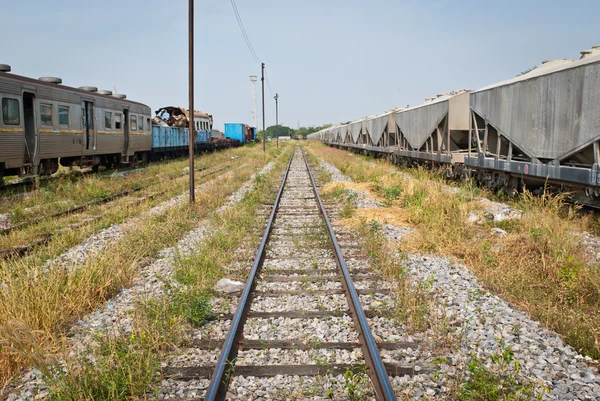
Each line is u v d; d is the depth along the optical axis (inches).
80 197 590.2
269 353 185.6
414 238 356.8
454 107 695.7
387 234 391.2
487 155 602.2
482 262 299.1
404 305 221.1
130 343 188.2
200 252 324.5
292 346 187.9
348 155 1508.4
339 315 221.0
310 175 916.0
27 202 541.3
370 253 321.7
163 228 402.6
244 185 780.6
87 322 220.8
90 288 248.1
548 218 368.2
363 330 189.3
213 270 285.7
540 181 491.2
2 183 616.1
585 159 413.1
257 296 249.8
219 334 204.8
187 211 492.4
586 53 439.5
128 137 1002.7
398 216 473.7
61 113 722.2
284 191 697.6
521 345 188.9
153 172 926.4
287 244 361.7
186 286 261.6
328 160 1359.5
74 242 374.9
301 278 273.1
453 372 169.3
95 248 357.1
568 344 193.5
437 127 768.9
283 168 1157.7
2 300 221.5
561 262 278.1
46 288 236.7
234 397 156.1
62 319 217.9
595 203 406.3
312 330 205.9
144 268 307.3
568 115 417.7
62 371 165.9
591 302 240.1
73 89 772.6
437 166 834.2
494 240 348.5
